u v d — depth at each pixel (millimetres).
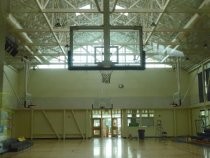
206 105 24188
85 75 28844
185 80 28938
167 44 20484
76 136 28328
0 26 8945
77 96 28562
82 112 28656
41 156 13859
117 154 14242
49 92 28547
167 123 28828
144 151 15641
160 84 28844
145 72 29000
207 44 20703
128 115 29094
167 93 28734
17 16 17406
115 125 29250
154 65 29031
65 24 20594
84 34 24344
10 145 16281
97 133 29203
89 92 28641
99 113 29406
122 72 28922
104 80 24688
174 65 28547
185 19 17875
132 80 28859
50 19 18734
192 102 27953
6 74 24953
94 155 13938
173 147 18156
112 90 28703
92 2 19031
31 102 28109
